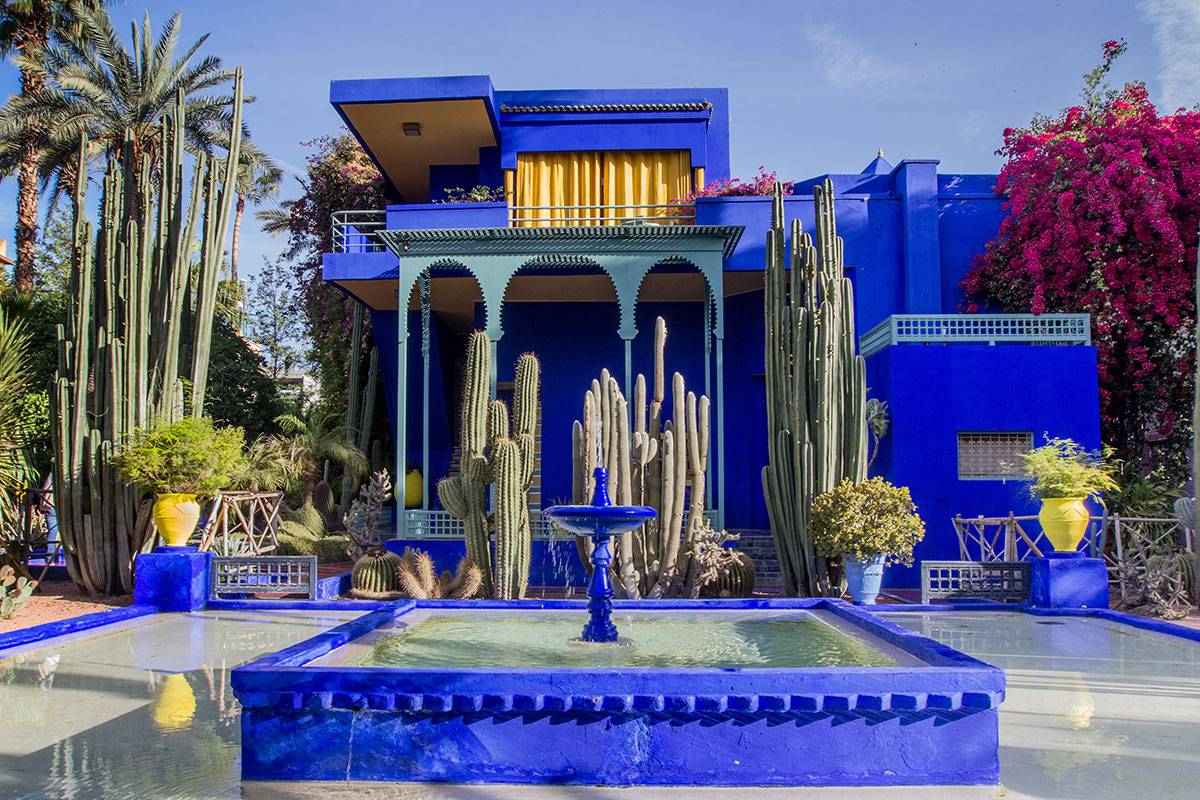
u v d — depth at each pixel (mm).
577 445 9602
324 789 3912
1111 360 12703
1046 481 9367
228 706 5348
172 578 9422
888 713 4035
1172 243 12359
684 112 15297
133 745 4527
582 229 12188
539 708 3986
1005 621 8773
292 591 9805
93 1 18328
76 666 6551
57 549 11867
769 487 10383
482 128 15383
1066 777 4074
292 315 27812
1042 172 13461
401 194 18859
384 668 4117
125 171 10734
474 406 9773
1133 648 7254
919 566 11430
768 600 7484
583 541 9516
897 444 11539
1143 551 9711
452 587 9648
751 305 14922
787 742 4023
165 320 10602
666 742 4027
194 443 9711
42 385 13328
